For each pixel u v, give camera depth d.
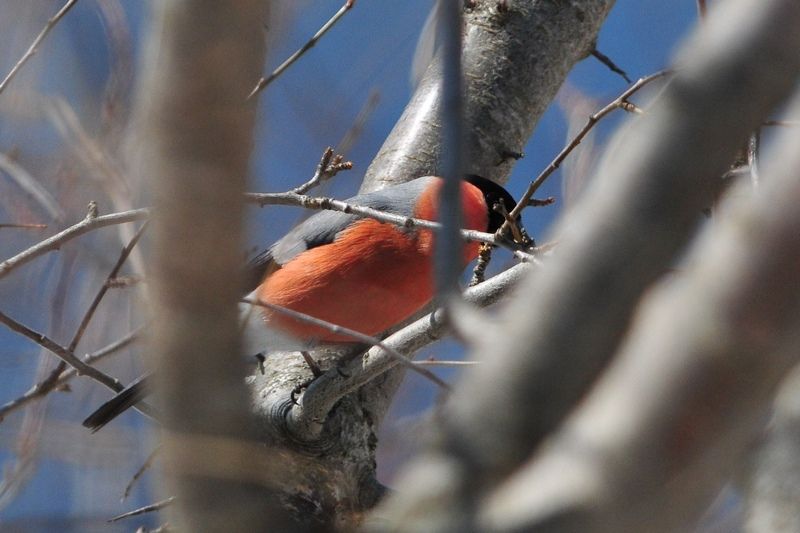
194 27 3.52
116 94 10.46
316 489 9.14
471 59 12.57
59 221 10.85
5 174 11.54
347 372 9.27
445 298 4.32
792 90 3.45
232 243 3.71
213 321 3.79
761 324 3.25
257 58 3.69
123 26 10.59
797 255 3.21
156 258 3.73
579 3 12.67
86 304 11.20
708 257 3.36
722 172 3.58
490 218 11.78
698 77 3.39
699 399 3.30
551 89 12.62
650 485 3.33
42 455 9.66
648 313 3.45
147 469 9.57
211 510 4.00
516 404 3.53
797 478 4.52
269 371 10.99
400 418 10.95
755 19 3.36
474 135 12.27
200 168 3.62
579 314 3.47
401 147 12.44
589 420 3.44
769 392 3.30
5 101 10.39
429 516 3.55
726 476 3.48
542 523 3.36
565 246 3.60
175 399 3.88
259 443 4.27
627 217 3.43
